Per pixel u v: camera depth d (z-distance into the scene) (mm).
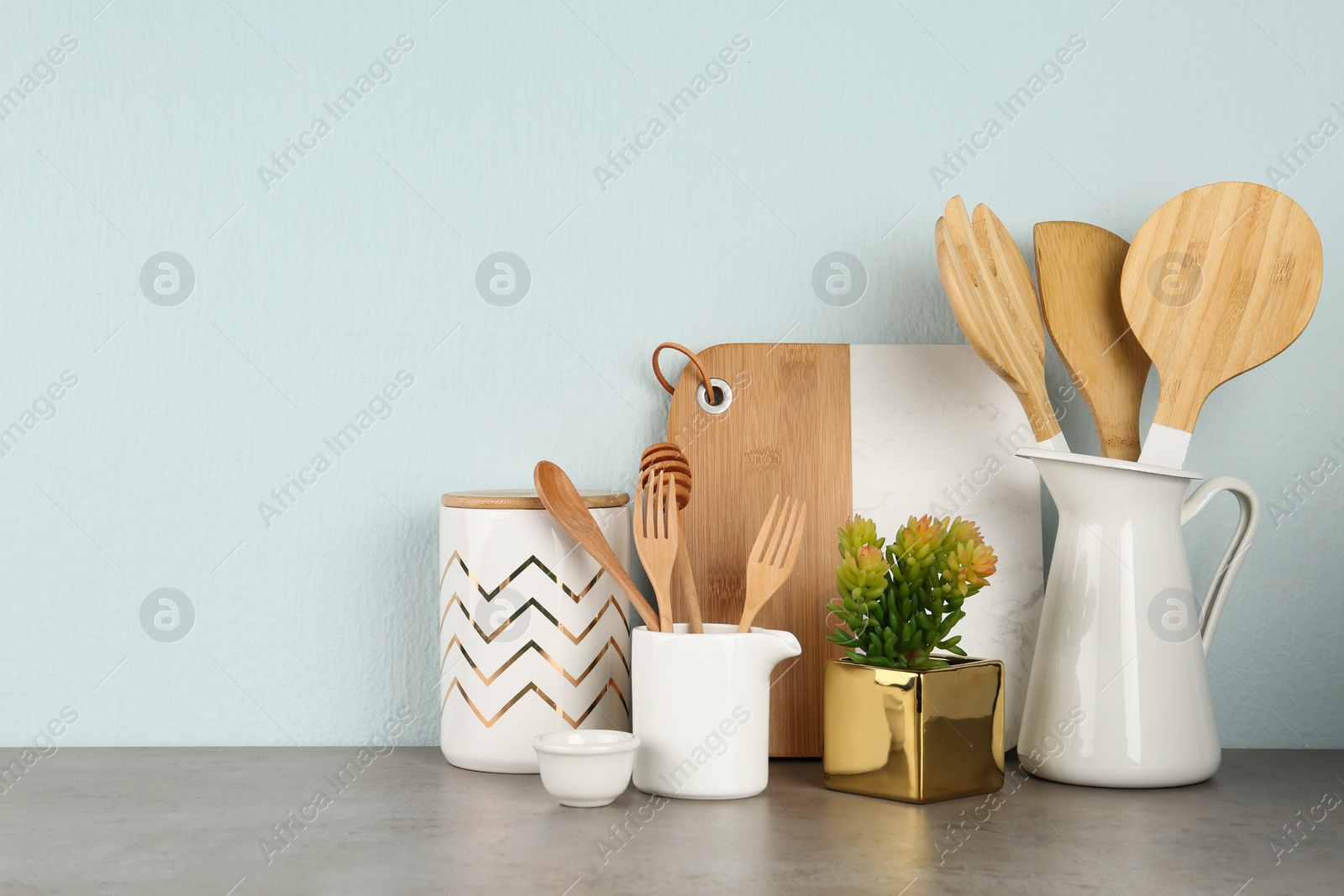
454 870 544
